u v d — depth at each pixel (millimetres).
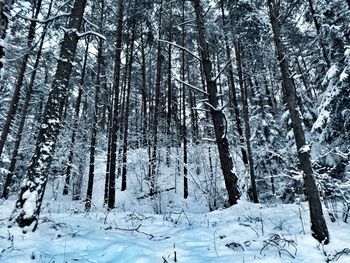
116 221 7504
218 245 5082
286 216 7113
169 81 23859
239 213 8273
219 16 16734
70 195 21312
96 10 17328
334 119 11055
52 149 5973
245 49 15859
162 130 26078
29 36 14484
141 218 7816
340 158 10758
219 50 18781
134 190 20188
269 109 19734
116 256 4352
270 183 17578
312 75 20109
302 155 5723
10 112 14867
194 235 5617
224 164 9398
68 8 10578
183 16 19984
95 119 16031
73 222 6461
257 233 5809
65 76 6438
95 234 5426
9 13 4316
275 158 17328
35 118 23922
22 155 22000
